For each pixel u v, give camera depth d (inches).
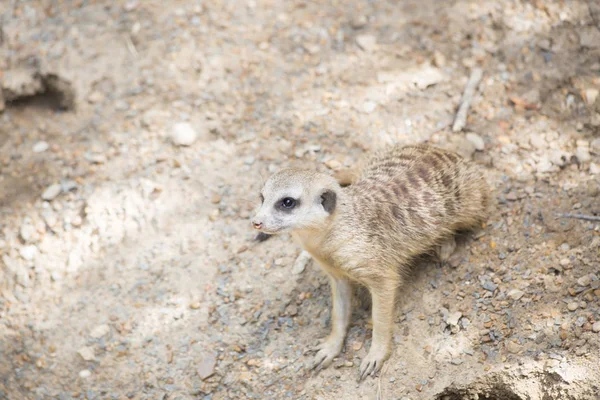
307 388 311.4
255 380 321.1
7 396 336.8
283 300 344.2
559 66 395.9
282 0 454.9
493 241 335.6
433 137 383.6
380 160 345.4
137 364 338.3
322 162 384.2
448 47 417.4
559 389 283.3
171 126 412.5
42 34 457.1
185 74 432.5
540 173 358.3
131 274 367.2
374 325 307.7
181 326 346.3
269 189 293.4
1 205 401.7
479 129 382.9
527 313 305.1
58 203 396.2
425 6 437.7
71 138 422.0
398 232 313.3
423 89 402.9
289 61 429.4
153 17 455.2
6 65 448.1
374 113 398.3
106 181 398.9
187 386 327.6
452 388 295.6
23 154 420.8
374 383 303.4
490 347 300.8
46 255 381.1
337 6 448.5
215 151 400.8
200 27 448.5
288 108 409.7
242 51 436.1
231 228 372.2
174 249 370.9
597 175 348.2
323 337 327.9
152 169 398.9
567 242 324.2
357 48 427.5
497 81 399.2
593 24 406.3
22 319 363.3
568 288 307.0
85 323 355.3
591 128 369.7
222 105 417.7
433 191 323.6
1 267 381.1
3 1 472.7
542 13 415.5
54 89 446.3
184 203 384.5
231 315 344.2
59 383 340.5
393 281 306.7
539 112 383.2
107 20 458.3
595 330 289.1
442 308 318.0
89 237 382.6
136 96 428.5
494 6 423.5
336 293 318.7
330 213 293.7
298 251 356.8
